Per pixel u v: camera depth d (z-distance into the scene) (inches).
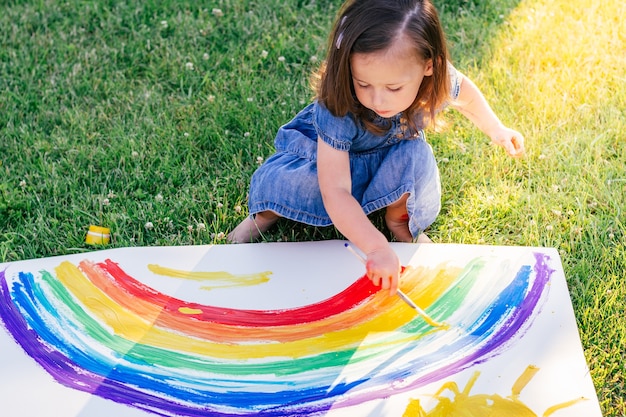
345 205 72.5
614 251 78.8
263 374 67.5
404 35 64.4
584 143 92.3
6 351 69.1
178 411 64.3
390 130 76.7
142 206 86.7
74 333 70.8
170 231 84.5
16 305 73.2
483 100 84.0
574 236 81.0
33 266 77.5
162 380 66.9
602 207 83.7
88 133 97.7
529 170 89.0
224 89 104.4
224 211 85.9
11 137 96.7
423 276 76.2
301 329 71.5
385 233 84.4
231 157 93.5
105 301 74.0
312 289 75.6
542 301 72.7
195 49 111.6
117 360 68.5
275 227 85.4
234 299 74.6
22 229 84.4
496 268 76.4
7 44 112.3
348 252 79.7
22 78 105.8
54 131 97.7
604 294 74.3
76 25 115.3
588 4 114.6
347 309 73.4
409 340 70.0
